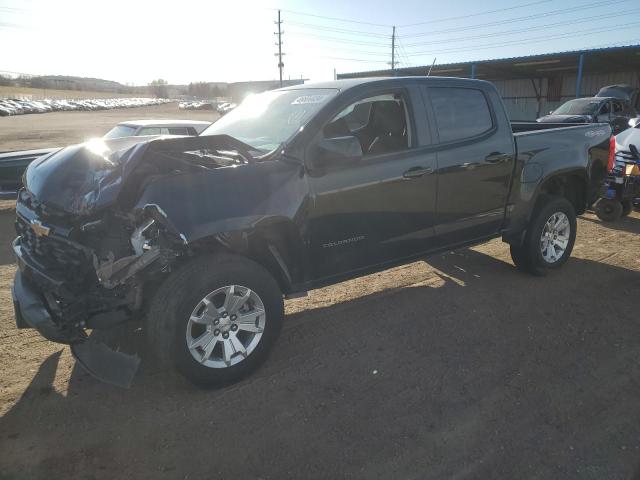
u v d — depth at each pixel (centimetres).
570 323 417
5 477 253
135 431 288
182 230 290
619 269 545
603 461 262
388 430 287
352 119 425
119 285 305
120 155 328
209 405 311
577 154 520
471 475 253
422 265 563
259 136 384
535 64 2970
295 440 279
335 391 325
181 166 321
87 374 346
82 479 252
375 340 391
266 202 321
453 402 312
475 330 406
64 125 3528
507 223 483
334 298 473
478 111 451
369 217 380
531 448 271
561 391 322
